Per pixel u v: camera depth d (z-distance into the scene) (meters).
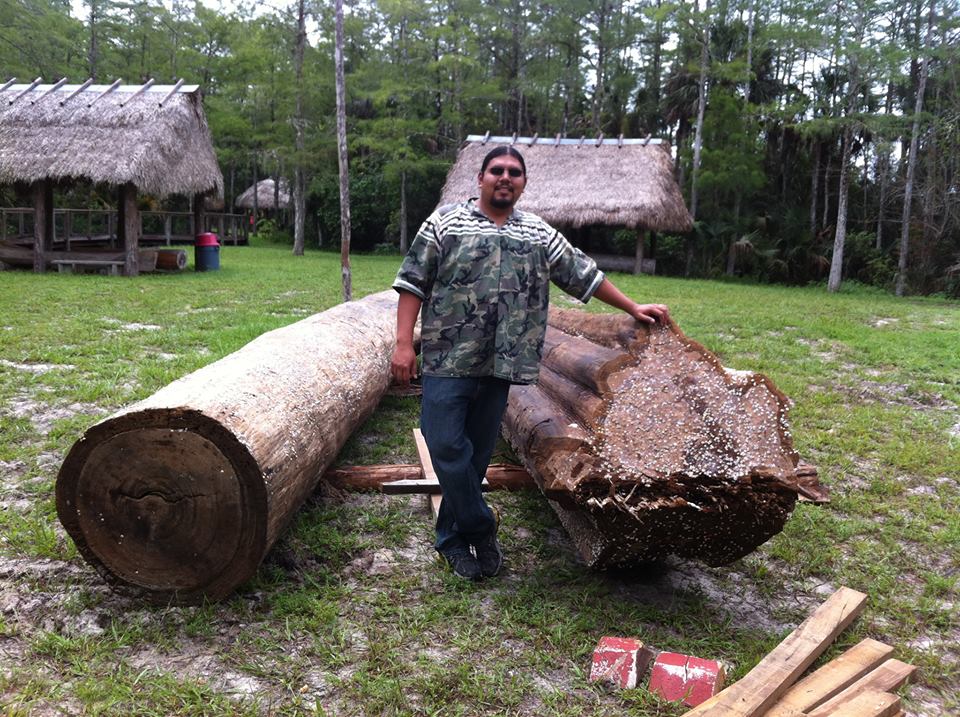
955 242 22.50
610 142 21.80
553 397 3.55
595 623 2.79
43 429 4.68
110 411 5.08
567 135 35.25
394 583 3.05
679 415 2.76
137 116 14.92
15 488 3.79
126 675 2.39
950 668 2.63
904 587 3.24
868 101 21.23
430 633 2.70
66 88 15.80
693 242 24.36
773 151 27.92
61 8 39.94
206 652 2.54
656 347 2.95
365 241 32.09
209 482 2.66
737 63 24.16
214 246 16.95
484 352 2.87
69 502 2.70
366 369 4.38
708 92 27.03
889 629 2.88
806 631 2.67
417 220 30.67
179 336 7.72
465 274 2.82
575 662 2.56
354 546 3.34
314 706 2.28
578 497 2.61
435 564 3.24
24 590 2.87
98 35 35.34
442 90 28.77
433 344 2.88
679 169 29.23
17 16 30.91
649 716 2.29
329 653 2.53
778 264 23.02
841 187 19.84
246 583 2.94
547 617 2.81
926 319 12.89
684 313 11.75
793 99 27.25
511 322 2.84
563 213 20.25
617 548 2.84
